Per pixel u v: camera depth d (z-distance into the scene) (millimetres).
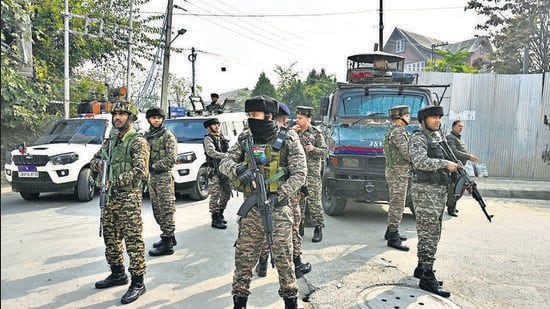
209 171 6062
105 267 4352
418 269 4129
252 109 3047
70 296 3643
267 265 4434
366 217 6863
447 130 11734
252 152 3057
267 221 2904
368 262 4617
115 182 3541
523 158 11562
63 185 7559
